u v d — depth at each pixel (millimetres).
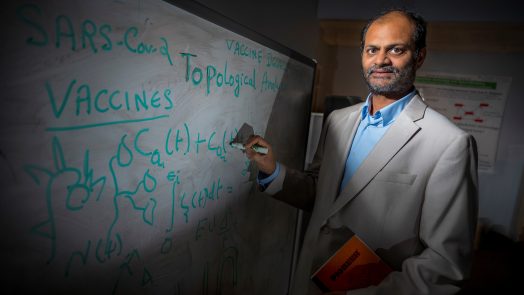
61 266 515
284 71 1142
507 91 2582
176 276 788
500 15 2066
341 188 1002
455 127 819
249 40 902
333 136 1085
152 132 640
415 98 906
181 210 766
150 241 689
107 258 595
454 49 2621
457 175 757
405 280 738
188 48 690
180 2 648
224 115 854
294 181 1092
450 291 718
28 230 461
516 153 2605
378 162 874
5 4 398
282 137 1222
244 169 1013
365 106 1012
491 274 2295
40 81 444
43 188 470
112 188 579
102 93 529
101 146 544
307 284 1016
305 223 1604
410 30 821
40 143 457
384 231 861
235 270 1062
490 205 2723
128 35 556
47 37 444
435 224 763
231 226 996
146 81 604
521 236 2602
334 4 2447
